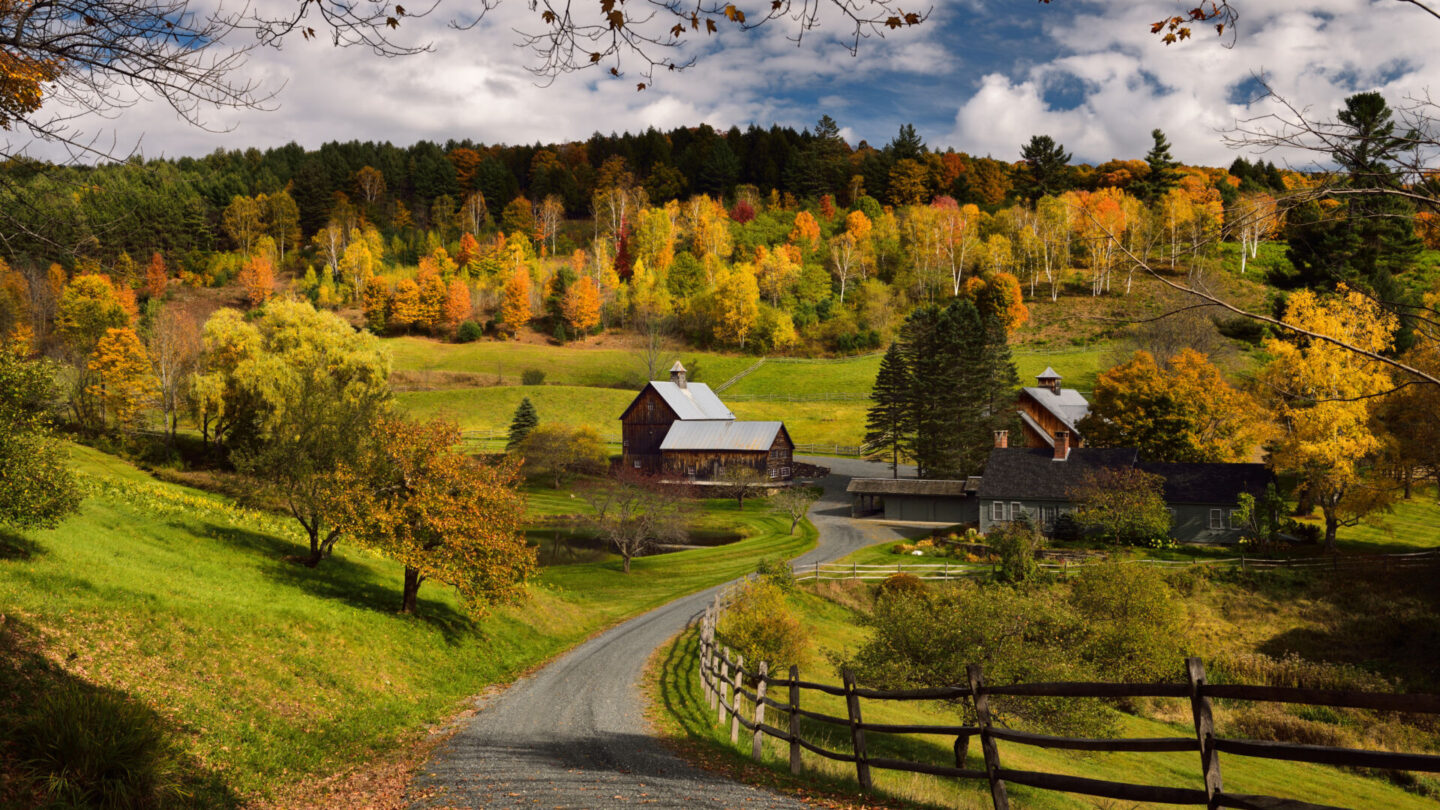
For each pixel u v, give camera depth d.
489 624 31.11
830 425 109.50
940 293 159.50
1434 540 53.59
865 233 181.00
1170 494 57.50
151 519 29.86
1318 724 31.72
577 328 154.12
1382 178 6.25
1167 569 49.53
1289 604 45.12
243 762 12.81
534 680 25.67
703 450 86.31
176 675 15.34
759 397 123.19
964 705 24.08
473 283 174.00
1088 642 31.25
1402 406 46.91
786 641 30.55
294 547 33.22
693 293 166.25
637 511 64.75
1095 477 59.25
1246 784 24.75
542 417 106.81
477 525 26.27
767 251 176.62
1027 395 84.12
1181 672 34.53
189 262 163.75
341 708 17.75
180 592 20.23
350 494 26.97
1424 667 37.25
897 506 70.94
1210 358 76.62
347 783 13.16
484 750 15.90
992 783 8.90
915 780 13.28
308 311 70.12
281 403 58.19
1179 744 6.48
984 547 54.22
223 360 66.38
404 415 33.38
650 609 42.53
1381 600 43.28
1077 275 155.12
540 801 11.32
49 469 20.22
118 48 6.62
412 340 150.12
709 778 12.73
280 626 20.67
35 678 12.08
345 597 27.03
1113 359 107.50
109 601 17.31
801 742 13.48
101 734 9.73
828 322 151.88
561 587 47.53
